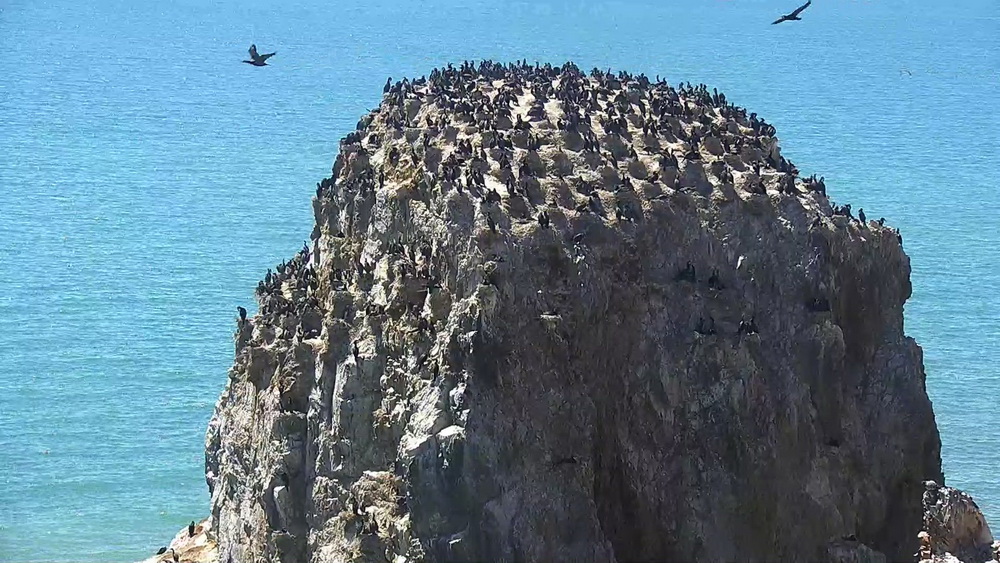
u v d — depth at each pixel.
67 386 172.38
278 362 104.56
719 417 92.19
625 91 112.62
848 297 99.38
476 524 84.00
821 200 101.69
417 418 85.88
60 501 148.50
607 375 91.94
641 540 91.44
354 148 110.94
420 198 97.50
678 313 93.81
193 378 174.25
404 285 93.00
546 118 104.25
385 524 88.25
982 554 103.38
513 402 86.00
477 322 85.69
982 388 169.12
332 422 95.12
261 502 101.12
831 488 95.75
